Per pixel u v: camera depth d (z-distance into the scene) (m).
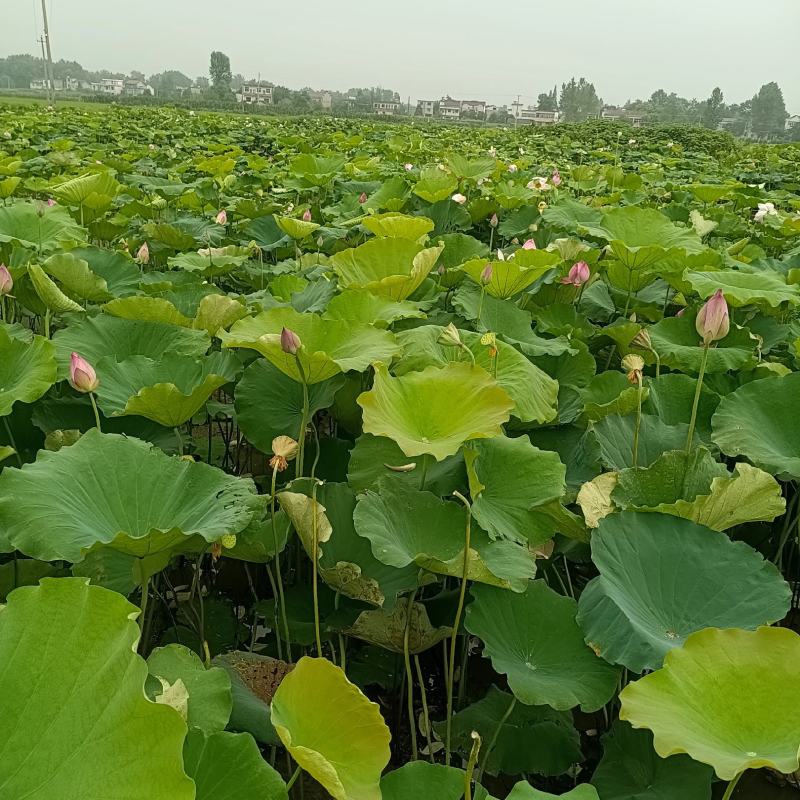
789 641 1.75
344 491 2.76
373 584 2.29
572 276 4.59
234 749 1.73
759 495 2.45
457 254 5.61
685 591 2.30
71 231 5.39
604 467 3.04
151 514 2.35
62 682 1.47
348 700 1.68
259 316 3.07
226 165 9.61
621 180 11.33
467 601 2.66
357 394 3.53
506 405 2.49
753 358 3.84
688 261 4.91
